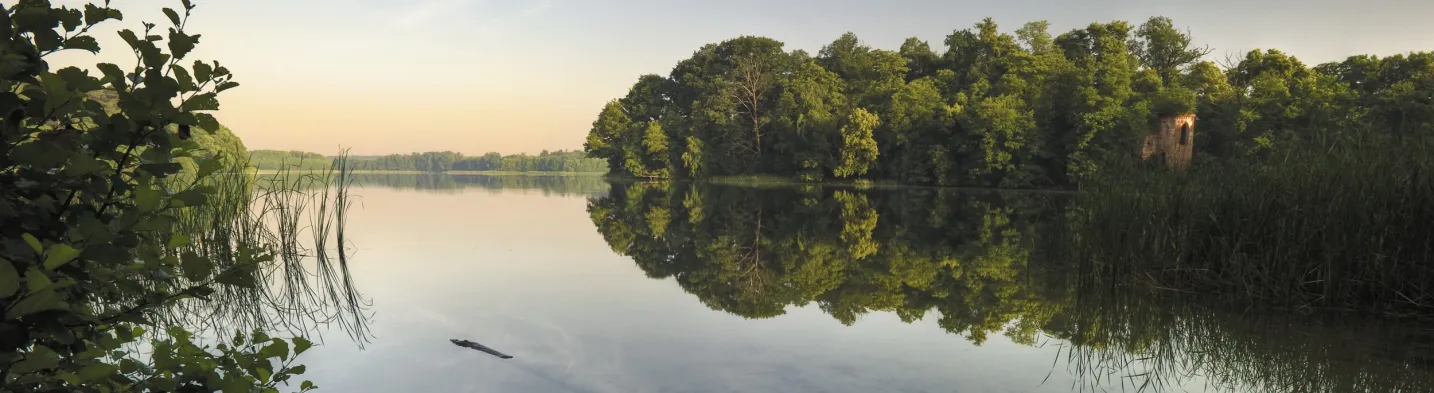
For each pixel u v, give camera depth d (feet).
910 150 150.20
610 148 214.07
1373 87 133.49
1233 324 18.99
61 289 5.20
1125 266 25.17
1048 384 13.99
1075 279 27.68
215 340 16.55
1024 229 51.65
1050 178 137.18
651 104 214.69
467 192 112.06
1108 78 134.21
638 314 19.98
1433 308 19.97
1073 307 21.88
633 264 31.53
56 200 4.90
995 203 86.53
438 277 26.27
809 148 172.55
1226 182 24.59
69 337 4.79
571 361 14.98
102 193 5.08
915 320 19.76
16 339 4.24
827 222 59.52
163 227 5.19
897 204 85.51
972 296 24.27
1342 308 20.56
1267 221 22.65
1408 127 22.61
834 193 117.08
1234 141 113.60
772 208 78.43
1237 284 22.24
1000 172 138.62
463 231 44.88
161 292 5.63
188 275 5.30
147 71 4.75
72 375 4.91
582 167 459.73
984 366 15.12
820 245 42.24
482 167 520.83
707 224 57.21
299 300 21.43
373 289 23.49
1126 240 25.05
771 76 190.39
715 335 17.51
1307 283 21.48
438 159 528.63
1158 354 16.26
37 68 4.64
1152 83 141.08
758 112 192.75
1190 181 25.44
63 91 4.55
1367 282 20.89
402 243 37.40
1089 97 127.65
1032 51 180.55
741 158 190.39
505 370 14.25
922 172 146.00
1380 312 19.99
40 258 4.52
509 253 34.01
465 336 17.08
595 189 133.49
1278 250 21.58
